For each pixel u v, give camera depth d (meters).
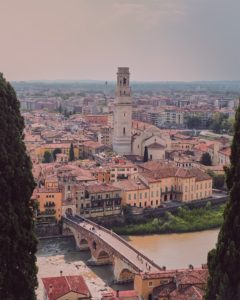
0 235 76.50
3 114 78.69
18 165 79.81
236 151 77.75
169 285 159.00
